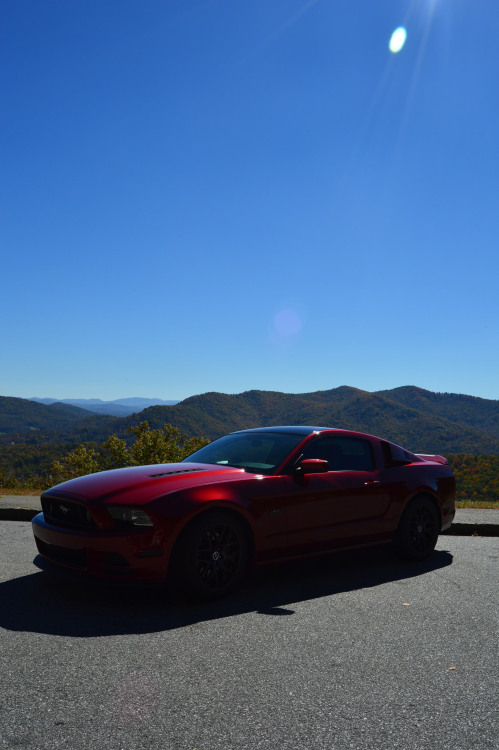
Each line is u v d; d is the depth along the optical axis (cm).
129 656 328
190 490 443
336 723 255
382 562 593
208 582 441
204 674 305
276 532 480
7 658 320
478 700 280
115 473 497
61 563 443
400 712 266
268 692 285
